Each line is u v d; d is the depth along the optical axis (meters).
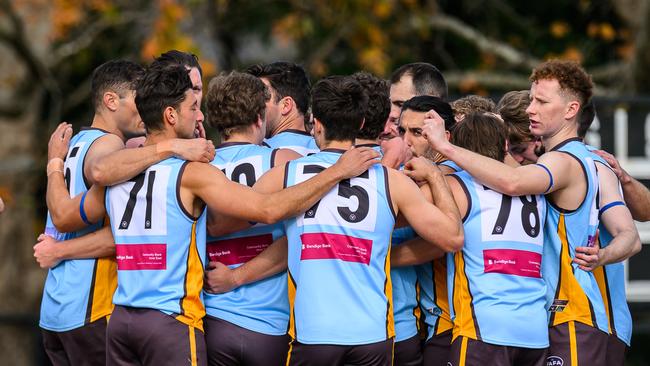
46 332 17.80
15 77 39.91
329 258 15.26
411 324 16.81
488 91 44.09
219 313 16.28
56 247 16.95
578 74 16.61
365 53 41.09
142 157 15.57
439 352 16.88
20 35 38.75
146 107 15.81
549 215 16.53
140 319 15.48
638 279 26.14
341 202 15.35
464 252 15.97
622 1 41.25
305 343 15.19
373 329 15.14
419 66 19.47
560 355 16.27
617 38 47.34
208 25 41.91
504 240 15.87
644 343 44.12
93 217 16.56
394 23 44.09
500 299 15.70
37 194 46.28
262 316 16.36
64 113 46.56
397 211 15.65
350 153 15.28
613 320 17.17
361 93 15.84
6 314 32.53
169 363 15.37
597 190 16.53
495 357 15.59
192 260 15.73
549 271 16.53
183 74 15.93
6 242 39.00
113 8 41.22
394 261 16.39
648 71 40.03
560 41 48.41
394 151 16.34
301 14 43.16
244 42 49.56
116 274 17.22
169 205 15.52
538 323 15.79
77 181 17.25
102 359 17.19
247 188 15.43
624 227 16.52
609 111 26.27
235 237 16.73
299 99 18.08
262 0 44.75
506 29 49.19
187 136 16.03
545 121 16.66
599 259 15.97
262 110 16.77
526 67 45.62
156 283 15.52
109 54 45.28
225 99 16.61
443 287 17.00
